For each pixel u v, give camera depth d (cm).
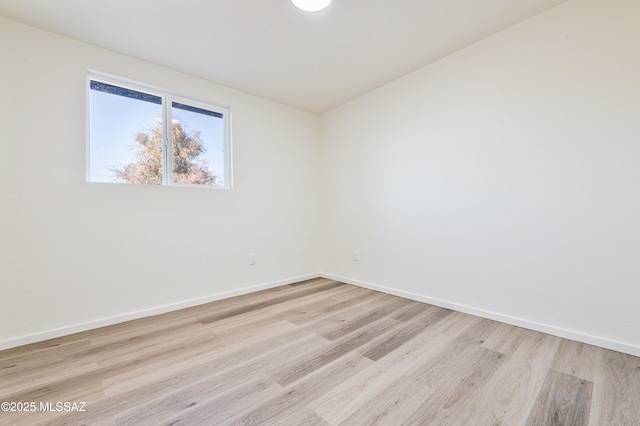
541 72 202
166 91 265
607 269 179
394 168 302
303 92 321
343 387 144
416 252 285
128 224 239
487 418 122
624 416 122
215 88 295
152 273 251
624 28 171
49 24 200
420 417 123
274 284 342
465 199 245
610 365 161
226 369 162
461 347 185
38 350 186
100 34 212
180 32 212
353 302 282
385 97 308
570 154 191
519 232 214
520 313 215
